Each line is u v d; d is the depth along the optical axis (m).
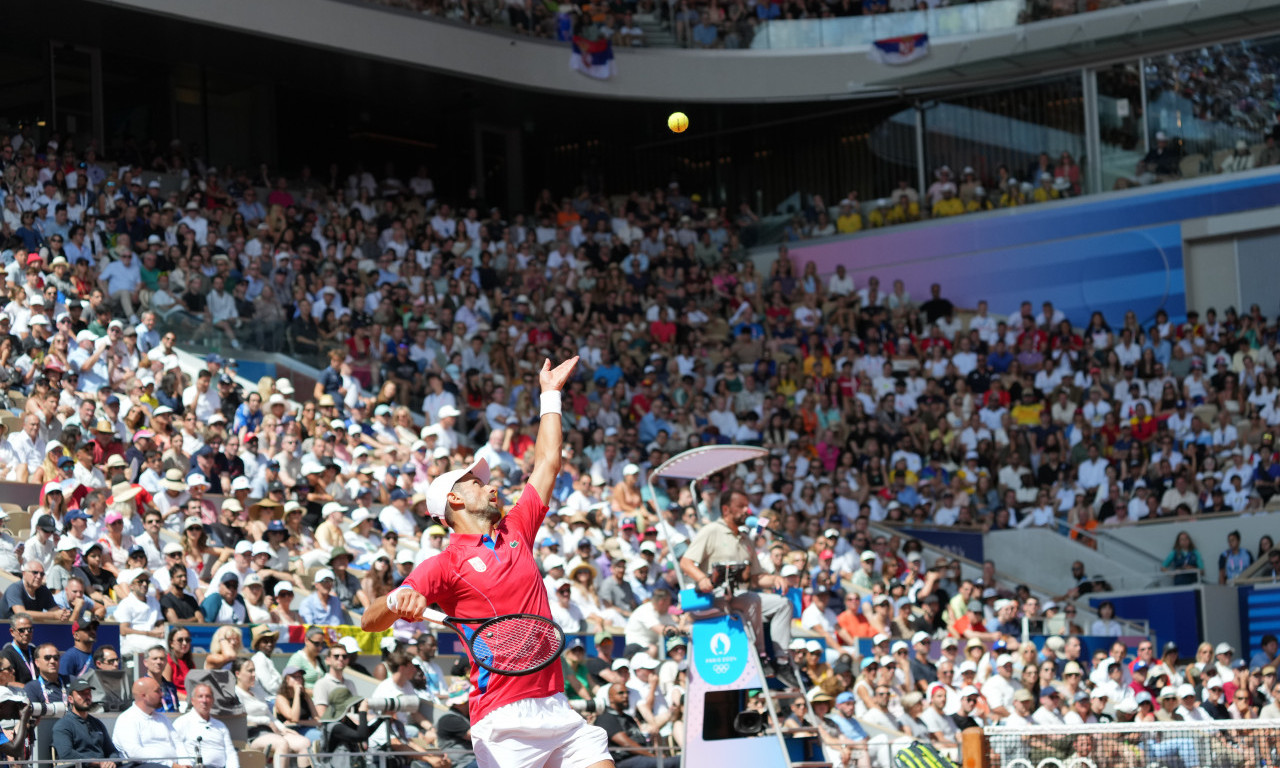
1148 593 22.59
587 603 16.78
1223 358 25.34
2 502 14.97
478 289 24.92
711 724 11.13
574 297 26.55
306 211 26.11
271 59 27.84
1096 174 29.20
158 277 20.42
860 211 30.89
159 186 25.02
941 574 21.27
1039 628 20.34
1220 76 28.17
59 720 10.47
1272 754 10.00
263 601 13.99
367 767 11.39
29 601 12.04
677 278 28.61
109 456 15.77
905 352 27.17
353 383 20.62
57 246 20.23
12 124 26.41
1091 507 23.84
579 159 33.91
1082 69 29.48
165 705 11.77
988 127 30.64
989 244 29.73
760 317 28.08
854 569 20.48
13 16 25.06
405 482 17.80
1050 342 26.64
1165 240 28.44
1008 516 23.89
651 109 31.92
